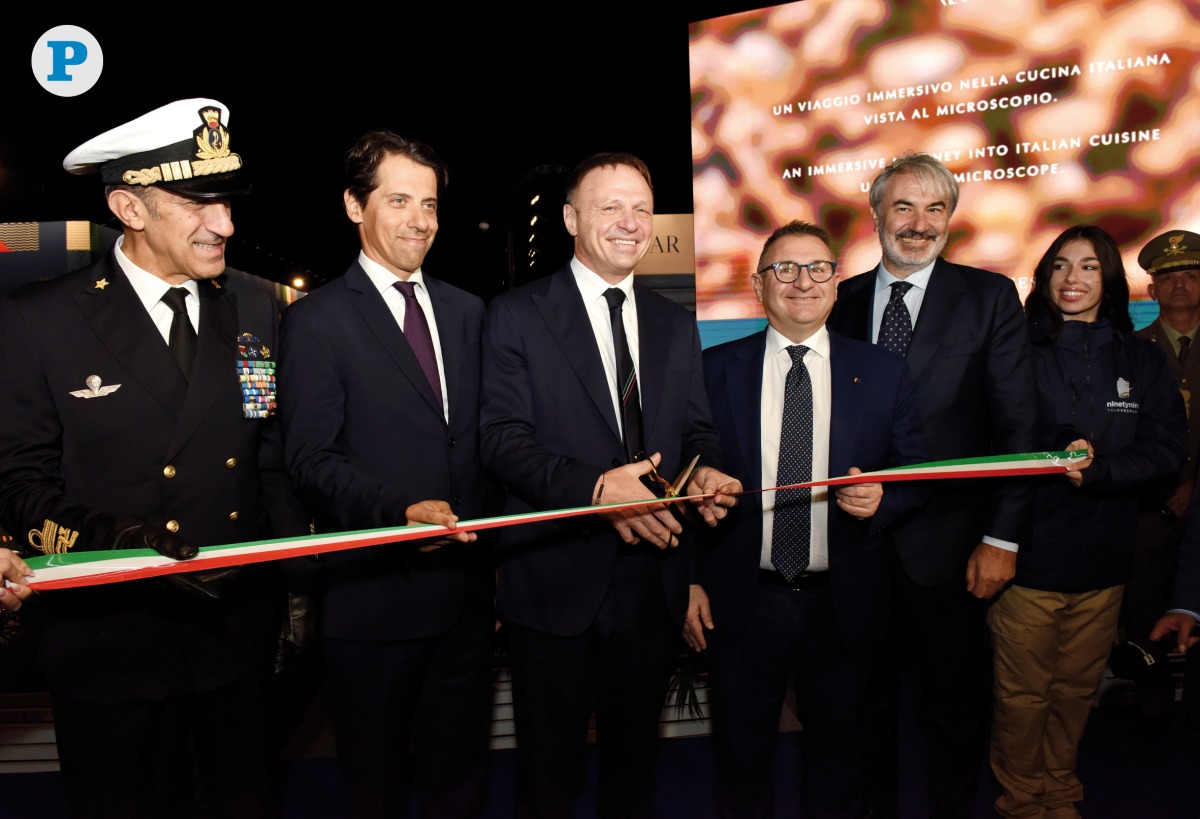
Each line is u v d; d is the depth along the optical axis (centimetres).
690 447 201
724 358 219
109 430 156
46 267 418
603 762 197
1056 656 244
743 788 207
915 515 221
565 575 186
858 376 206
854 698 202
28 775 293
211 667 163
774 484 206
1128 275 381
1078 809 254
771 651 203
